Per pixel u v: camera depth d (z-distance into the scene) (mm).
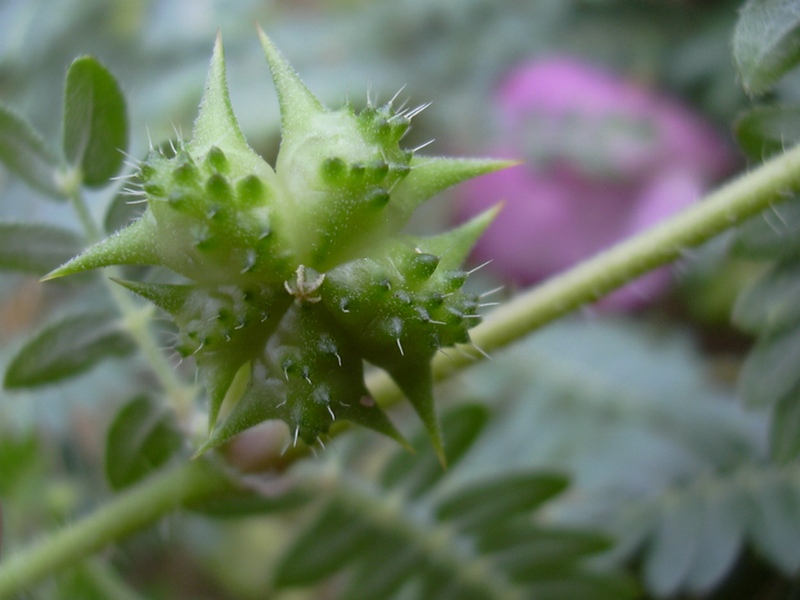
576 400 93
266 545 104
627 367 96
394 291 46
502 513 72
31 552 61
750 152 58
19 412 84
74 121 58
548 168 116
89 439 97
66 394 85
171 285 47
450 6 126
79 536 61
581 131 114
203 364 48
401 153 47
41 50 107
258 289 47
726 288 114
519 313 59
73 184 59
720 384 108
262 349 47
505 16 125
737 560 80
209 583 103
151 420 61
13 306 92
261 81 115
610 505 81
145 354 61
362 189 46
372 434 74
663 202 114
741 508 78
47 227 60
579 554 73
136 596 77
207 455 59
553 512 81
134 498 61
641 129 114
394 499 72
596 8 125
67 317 60
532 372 97
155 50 111
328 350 47
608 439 88
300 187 46
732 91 115
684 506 80
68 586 74
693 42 119
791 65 52
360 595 73
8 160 59
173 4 114
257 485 60
